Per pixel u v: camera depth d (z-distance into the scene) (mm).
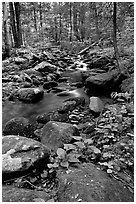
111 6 8000
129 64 7562
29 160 2664
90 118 5000
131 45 9398
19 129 4328
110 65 9812
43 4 22094
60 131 3508
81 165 2742
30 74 9461
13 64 10664
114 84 6867
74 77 10078
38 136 4090
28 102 6633
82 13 20906
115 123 3809
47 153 2893
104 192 2201
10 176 2525
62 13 19234
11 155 2709
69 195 2168
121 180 2520
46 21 20766
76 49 18406
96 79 6938
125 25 9906
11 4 14242
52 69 10414
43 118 5141
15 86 7898
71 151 3086
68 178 2408
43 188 2477
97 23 14047
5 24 11336
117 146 3229
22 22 21969
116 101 5645
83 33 22734
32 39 20938
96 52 13805
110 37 12742
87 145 3363
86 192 2168
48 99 6977
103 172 2652
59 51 15977
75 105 5746
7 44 11695
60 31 20031
